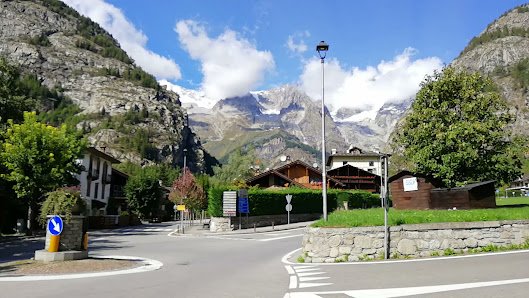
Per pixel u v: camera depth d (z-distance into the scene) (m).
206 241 24.33
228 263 13.90
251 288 8.69
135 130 196.88
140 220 56.66
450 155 21.45
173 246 21.11
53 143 30.89
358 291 7.91
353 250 13.50
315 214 43.31
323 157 16.91
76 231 13.67
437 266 10.73
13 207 33.25
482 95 22.62
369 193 51.00
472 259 11.60
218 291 8.34
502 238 13.53
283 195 39.34
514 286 7.63
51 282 9.46
